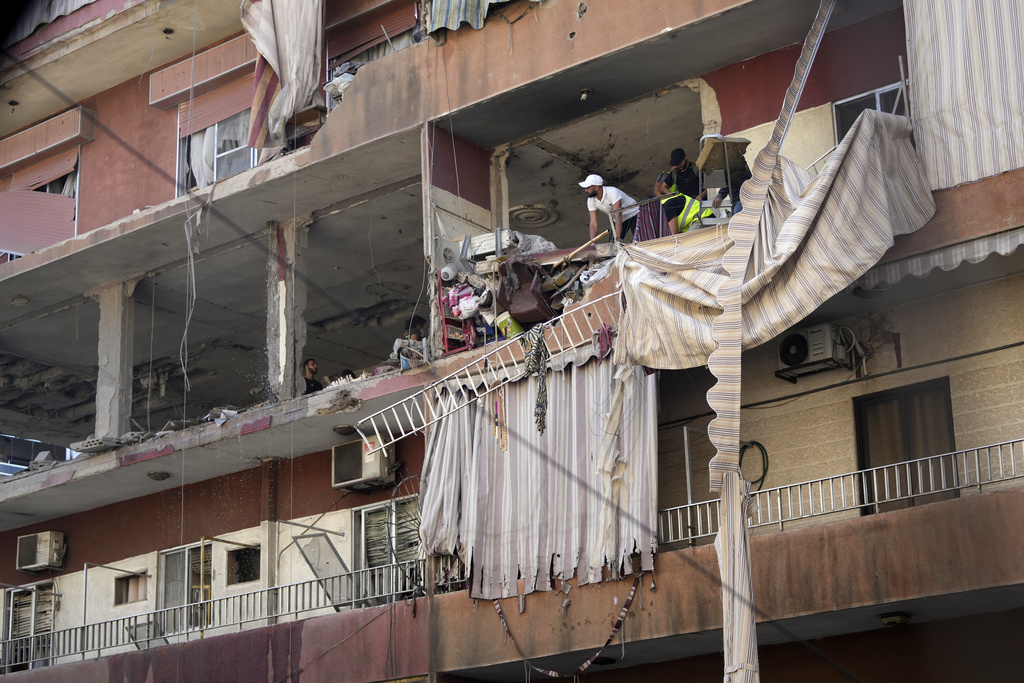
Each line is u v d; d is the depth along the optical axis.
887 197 14.02
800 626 14.91
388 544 19.77
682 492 16.86
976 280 15.04
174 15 22.75
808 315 14.66
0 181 25.97
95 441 22.02
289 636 18.66
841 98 16.45
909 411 15.41
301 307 21.44
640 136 19.59
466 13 18.86
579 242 23.22
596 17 17.70
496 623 16.50
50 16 24.09
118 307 23.62
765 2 16.17
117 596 23.19
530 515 16.44
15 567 24.95
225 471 22.16
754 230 14.05
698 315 14.12
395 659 17.41
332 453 20.52
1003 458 14.45
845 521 14.15
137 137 24.19
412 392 18.45
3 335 25.86
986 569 13.02
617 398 15.80
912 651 14.81
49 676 21.47
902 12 16.19
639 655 16.39
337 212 21.48
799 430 16.08
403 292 25.05
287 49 21.23
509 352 17.28
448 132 19.38
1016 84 14.16
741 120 17.30
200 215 21.56
